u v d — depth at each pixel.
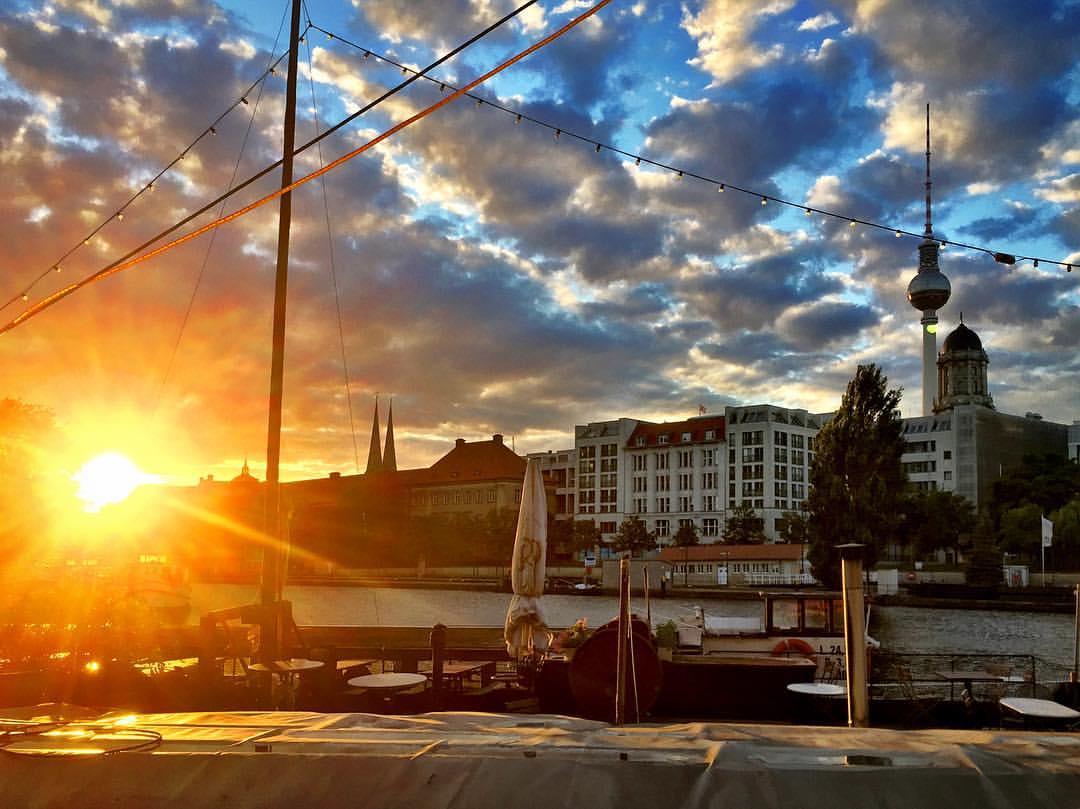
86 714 7.41
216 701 16.88
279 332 19.52
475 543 138.75
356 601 88.62
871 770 5.32
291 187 6.79
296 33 20.34
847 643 10.23
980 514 124.00
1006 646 45.72
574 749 5.77
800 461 155.12
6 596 19.27
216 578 136.00
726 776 5.31
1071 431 163.00
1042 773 5.31
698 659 17.56
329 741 6.05
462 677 18.52
